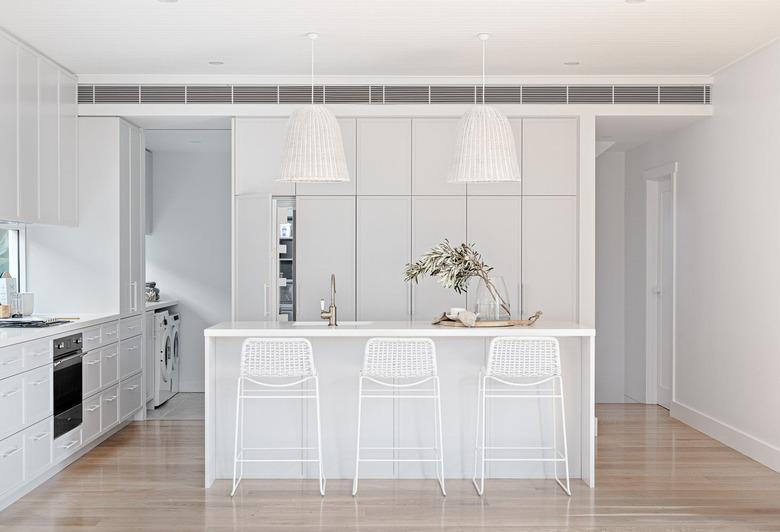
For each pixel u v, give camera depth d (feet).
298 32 15.88
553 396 14.92
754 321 17.30
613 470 16.40
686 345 21.33
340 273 20.04
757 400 17.16
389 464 15.66
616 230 25.95
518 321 15.69
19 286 19.62
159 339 23.77
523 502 14.12
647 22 15.16
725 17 14.84
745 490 14.92
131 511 13.56
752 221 17.42
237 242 20.04
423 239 20.07
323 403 15.56
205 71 19.30
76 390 16.65
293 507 13.79
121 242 20.01
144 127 21.65
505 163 14.37
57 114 18.40
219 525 12.84
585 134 19.88
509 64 18.61
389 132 20.03
